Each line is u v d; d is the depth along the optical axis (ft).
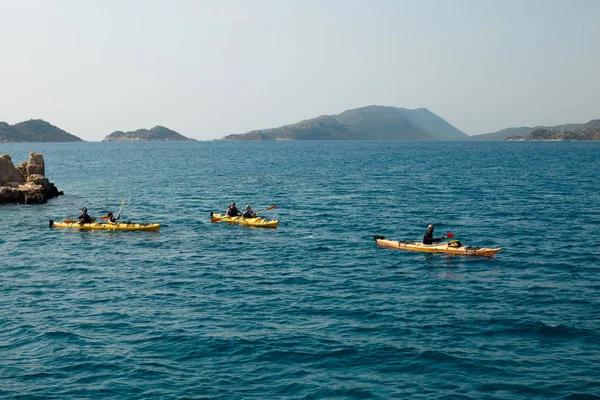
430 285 89.97
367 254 112.16
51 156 621.31
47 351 64.03
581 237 126.82
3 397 53.78
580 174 307.17
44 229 141.69
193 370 59.36
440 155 613.11
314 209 174.29
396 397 53.72
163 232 137.08
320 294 85.25
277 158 545.85
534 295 84.02
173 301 81.87
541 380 56.80
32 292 86.58
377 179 280.51
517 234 131.54
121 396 54.03
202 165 419.95
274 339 67.21
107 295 84.99
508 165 402.31
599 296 83.30
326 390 55.11
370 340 66.95
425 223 148.05
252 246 120.37
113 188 241.76
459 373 58.49
